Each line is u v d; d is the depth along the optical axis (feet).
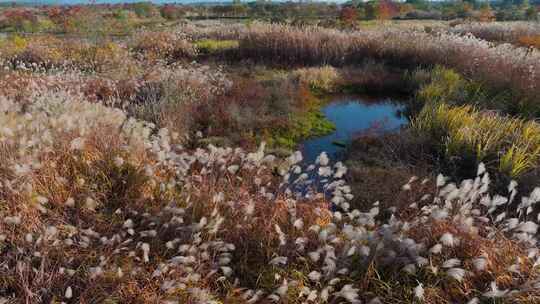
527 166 18.11
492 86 31.60
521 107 27.99
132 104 26.21
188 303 9.82
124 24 60.85
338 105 34.91
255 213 13.30
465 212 12.01
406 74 40.78
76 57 40.75
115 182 14.26
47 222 11.73
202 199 13.41
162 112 24.23
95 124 15.94
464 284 10.28
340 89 39.60
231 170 14.21
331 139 26.25
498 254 11.00
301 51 48.47
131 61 38.27
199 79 31.14
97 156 14.75
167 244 10.38
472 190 12.37
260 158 13.84
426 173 19.31
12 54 42.80
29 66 37.70
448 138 21.06
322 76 40.65
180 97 27.37
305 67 46.09
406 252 10.93
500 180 18.13
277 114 29.19
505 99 29.76
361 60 48.85
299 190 17.29
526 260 10.83
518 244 11.70
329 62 48.34
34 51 42.52
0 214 11.17
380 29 58.44
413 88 38.09
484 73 33.94
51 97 21.56
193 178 14.82
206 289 10.25
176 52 51.31
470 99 30.19
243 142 23.72
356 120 30.60
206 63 47.09
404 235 11.46
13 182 11.66
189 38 59.82
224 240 12.23
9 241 11.09
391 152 22.35
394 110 33.45
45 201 11.24
